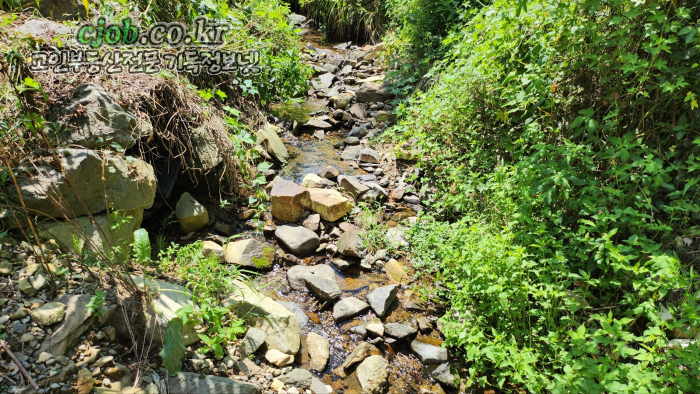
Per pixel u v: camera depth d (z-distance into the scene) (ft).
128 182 10.21
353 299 11.01
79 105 10.01
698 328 7.75
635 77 9.82
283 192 13.35
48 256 8.53
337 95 21.54
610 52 10.36
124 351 8.02
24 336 7.23
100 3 12.98
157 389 7.54
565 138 11.16
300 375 8.78
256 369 8.68
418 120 16.05
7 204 8.39
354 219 13.78
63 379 7.03
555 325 8.96
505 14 11.71
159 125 12.39
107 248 9.47
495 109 13.83
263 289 11.15
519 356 8.16
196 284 9.08
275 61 18.52
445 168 14.46
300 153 17.43
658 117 10.27
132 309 8.27
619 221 9.71
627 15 9.20
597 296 10.00
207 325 8.99
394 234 13.10
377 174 16.16
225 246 12.07
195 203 12.56
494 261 9.50
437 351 9.89
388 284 11.76
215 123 13.55
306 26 33.32
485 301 9.82
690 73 9.61
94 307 7.84
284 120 19.42
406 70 21.22
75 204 9.31
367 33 31.07
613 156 9.27
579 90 11.10
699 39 8.88
